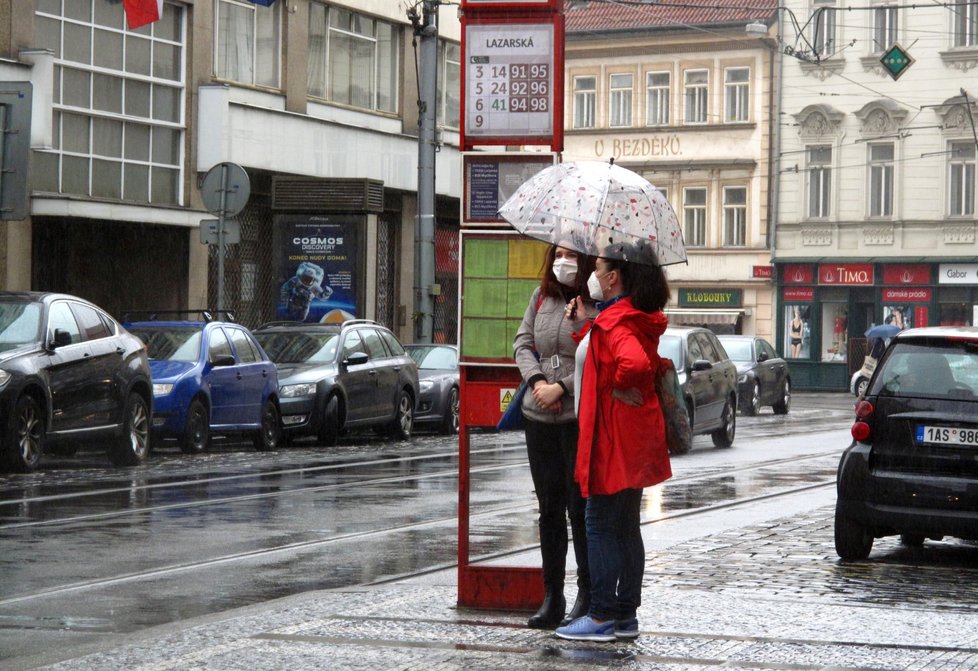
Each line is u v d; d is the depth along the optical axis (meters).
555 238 8.17
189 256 35.56
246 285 37.84
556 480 8.69
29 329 20.50
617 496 8.16
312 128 38.81
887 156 65.25
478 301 9.27
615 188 8.19
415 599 9.77
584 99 70.88
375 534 14.41
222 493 18.11
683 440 8.15
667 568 11.80
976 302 63.34
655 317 8.10
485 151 9.30
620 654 7.88
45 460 23.22
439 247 46.31
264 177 38.06
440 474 21.36
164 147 34.72
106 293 34.53
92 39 32.50
